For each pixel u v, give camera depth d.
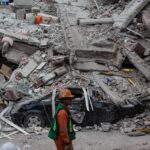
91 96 11.83
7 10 20.34
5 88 13.07
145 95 12.52
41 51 15.30
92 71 14.29
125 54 14.80
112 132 11.44
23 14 18.73
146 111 12.17
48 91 13.07
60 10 19.92
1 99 12.90
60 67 14.00
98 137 10.85
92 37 16.34
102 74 14.16
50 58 14.15
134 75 14.27
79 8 20.59
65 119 6.70
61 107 6.79
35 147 10.00
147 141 10.22
